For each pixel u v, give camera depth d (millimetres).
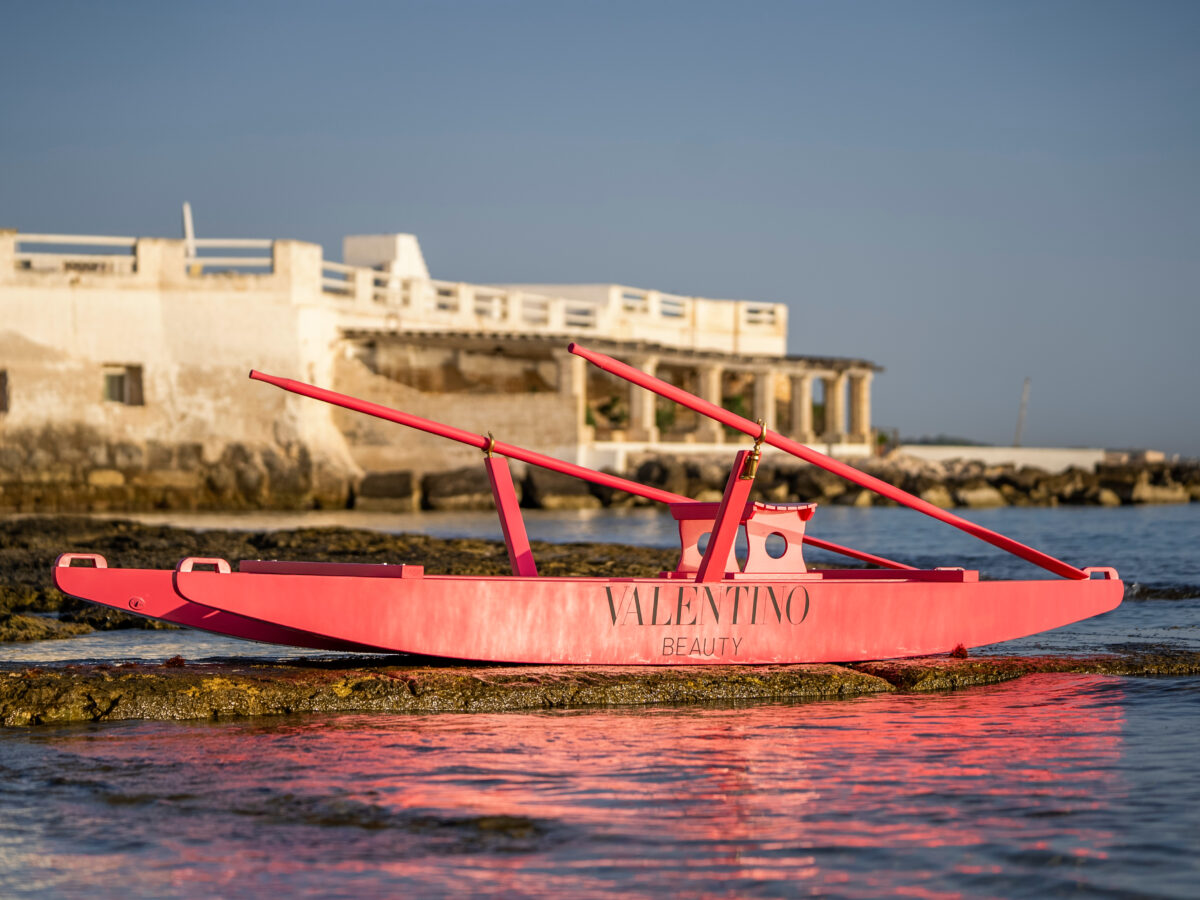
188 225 62188
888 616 15352
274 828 9375
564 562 27125
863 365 77500
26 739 12055
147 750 11625
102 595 13500
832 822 9555
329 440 62812
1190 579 28656
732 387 85812
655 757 11445
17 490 58875
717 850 8914
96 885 8289
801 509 15664
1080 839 9172
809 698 14141
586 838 9156
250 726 12648
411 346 67375
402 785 10484
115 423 60625
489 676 13828
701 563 14969
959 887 8266
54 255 60375
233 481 60812
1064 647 17766
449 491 60906
